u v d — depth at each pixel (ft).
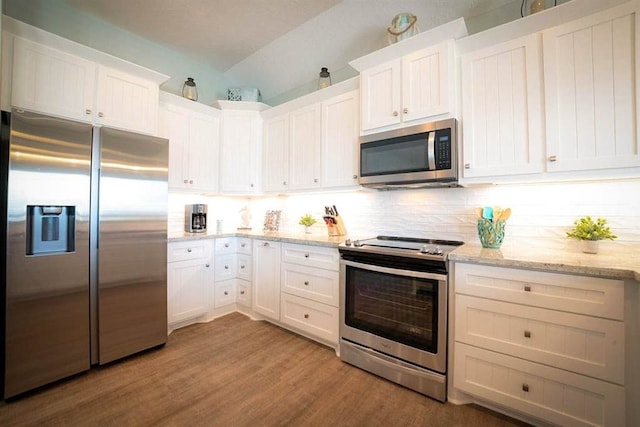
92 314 6.13
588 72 4.66
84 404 5.10
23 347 5.25
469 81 5.80
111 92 6.91
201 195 10.58
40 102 5.84
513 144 5.33
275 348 7.23
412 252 5.53
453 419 4.77
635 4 4.30
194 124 9.34
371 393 5.46
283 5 7.53
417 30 6.68
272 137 9.99
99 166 6.23
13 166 5.13
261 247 8.83
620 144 4.43
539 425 4.55
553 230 5.84
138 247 6.81
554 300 4.20
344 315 6.60
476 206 6.75
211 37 8.93
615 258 4.56
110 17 7.99
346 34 8.22
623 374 3.75
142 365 6.42
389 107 6.69
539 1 5.44
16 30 5.59
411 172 6.30
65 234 5.94
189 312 8.39
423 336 5.42
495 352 4.70
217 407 5.05
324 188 8.39
